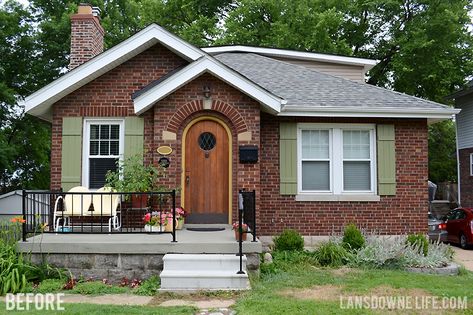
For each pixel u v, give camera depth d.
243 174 10.54
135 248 8.24
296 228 11.42
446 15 23.73
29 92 26.34
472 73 25.44
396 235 11.52
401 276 8.79
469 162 23.22
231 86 10.59
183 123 10.72
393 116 11.41
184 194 10.77
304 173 11.70
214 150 10.86
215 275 7.56
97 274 8.24
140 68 11.40
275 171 11.48
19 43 25.52
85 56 12.16
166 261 7.95
